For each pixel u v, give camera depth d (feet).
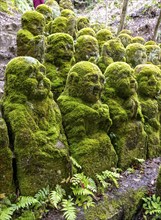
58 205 9.91
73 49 16.16
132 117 14.48
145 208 11.60
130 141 14.14
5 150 9.25
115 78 14.15
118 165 13.46
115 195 11.40
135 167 14.01
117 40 18.08
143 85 16.33
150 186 12.57
